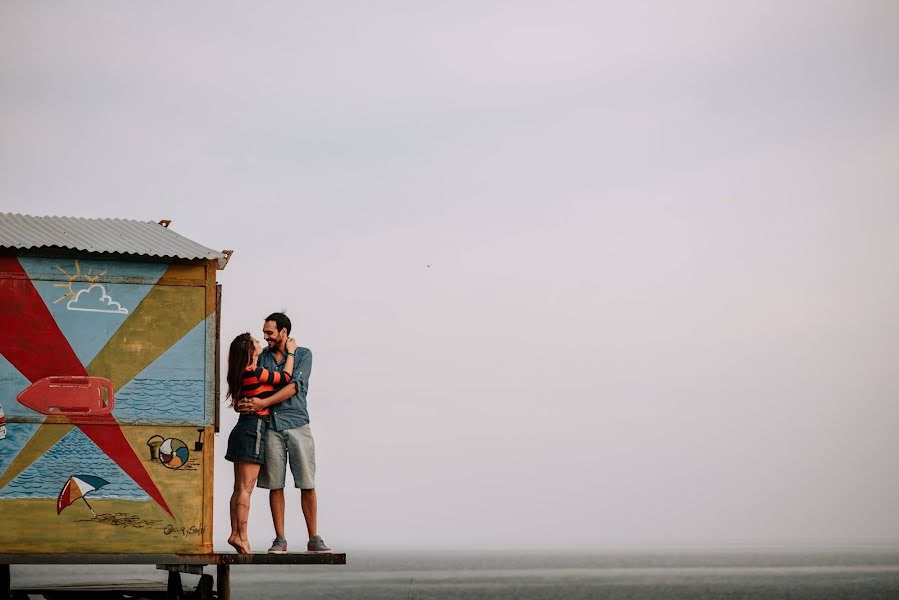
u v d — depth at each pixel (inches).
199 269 444.8
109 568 5344.5
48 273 429.4
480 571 7839.6
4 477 413.1
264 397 445.4
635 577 6161.4
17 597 538.3
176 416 431.5
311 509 450.9
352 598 4608.8
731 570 6988.2
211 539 425.7
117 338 431.8
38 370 422.9
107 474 421.4
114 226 474.6
